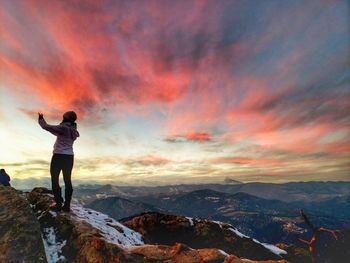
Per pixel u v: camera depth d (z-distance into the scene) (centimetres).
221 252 292
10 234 253
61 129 330
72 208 384
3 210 279
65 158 334
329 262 306
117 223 415
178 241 492
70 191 347
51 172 340
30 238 255
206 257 283
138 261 261
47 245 285
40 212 351
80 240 282
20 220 268
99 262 254
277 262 279
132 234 406
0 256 235
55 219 324
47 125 321
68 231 303
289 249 493
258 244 491
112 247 264
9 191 309
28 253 244
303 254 471
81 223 321
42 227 317
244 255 472
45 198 388
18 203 289
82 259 263
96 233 306
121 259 256
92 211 423
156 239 498
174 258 276
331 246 322
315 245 287
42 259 245
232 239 489
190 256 279
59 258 268
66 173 342
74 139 345
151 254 278
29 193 428
